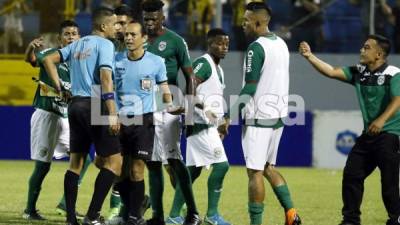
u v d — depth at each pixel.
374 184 41.69
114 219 25.36
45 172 27.53
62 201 28.41
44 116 27.64
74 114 23.52
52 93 27.64
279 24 52.97
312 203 33.56
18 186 36.78
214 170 27.17
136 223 24.28
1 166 45.62
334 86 50.56
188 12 52.34
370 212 31.22
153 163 25.17
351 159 24.50
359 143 24.52
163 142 25.19
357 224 24.50
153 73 24.12
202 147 27.39
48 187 36.84
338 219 28.92
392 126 24.16
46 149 27.53
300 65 50.62
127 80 23.98
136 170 24.27
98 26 23.78
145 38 24.28
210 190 27.11
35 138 27.67
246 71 24.06
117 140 23.48
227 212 30.38
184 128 28.61
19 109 49.09
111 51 23.30
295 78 50.69
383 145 24.03
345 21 53.53
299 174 45.28
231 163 48.78
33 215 27.28
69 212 23.88
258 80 24.12
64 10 50.69
